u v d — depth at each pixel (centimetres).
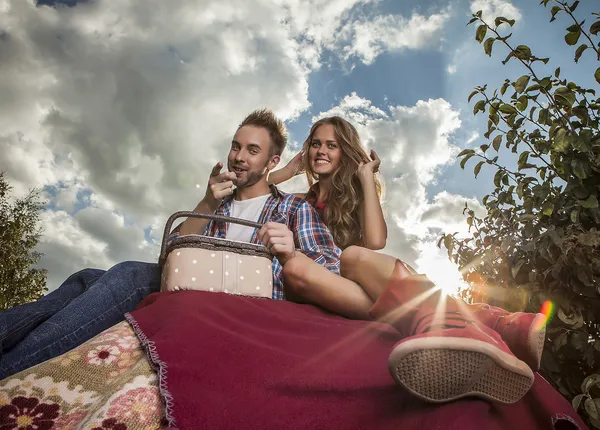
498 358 88
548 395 107
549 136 168
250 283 147
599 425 134
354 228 239
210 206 191
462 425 84
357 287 142
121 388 96
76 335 129
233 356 105
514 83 175
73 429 94
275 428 92
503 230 190
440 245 219
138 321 119
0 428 92
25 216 1355
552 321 162
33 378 101
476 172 200
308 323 126
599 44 166
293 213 203
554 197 171
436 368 87
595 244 146
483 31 182
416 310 109
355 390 100
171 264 143
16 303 1266
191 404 92
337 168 248
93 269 170
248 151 215
